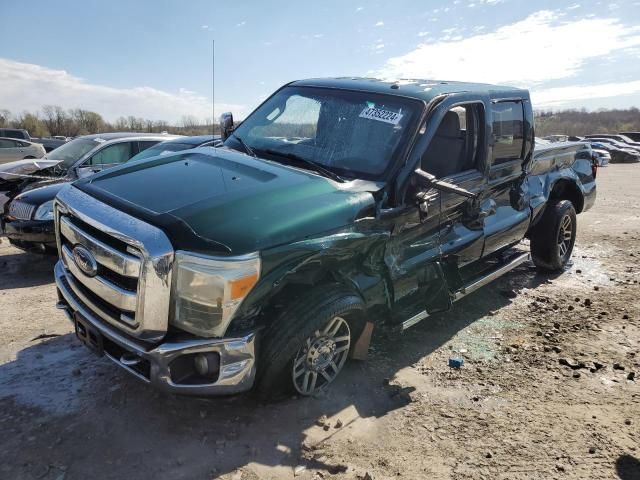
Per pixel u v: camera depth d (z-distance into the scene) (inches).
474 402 141.0
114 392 136.9
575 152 253.8
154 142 363.6
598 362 164.1
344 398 138.8
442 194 157.2
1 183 276.8
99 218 117.6
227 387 114.0
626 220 391.5
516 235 206.4
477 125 176.1
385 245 140.3
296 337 120.8
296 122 172.1
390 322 152.0
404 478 111.5
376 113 159.0
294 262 116.5
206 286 108.0
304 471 112.0
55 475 107.3
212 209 116.6
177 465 111.8
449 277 169.6
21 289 216.1
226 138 193.5
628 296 223.5
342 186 137.4
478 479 112.3
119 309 117.5
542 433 128.6
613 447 124.2
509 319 196.7
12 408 128.6
